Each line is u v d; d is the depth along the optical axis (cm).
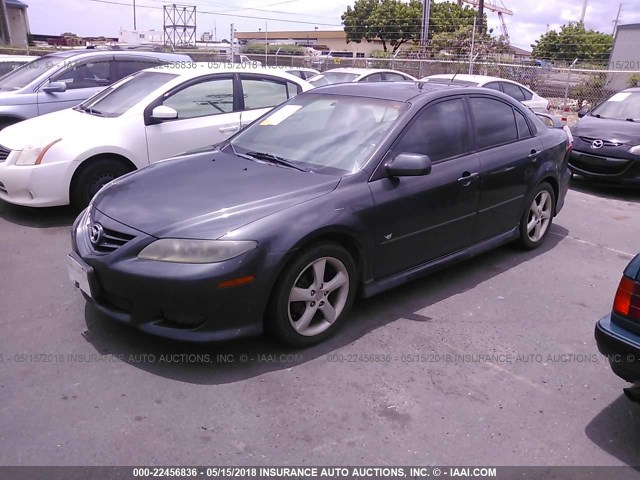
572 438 296
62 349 356
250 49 4400
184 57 976
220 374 336
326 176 388
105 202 377
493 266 527
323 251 357
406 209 405
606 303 457
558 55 4506
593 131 861
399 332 395
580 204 789
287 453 277
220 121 674
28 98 812
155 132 630
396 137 412
